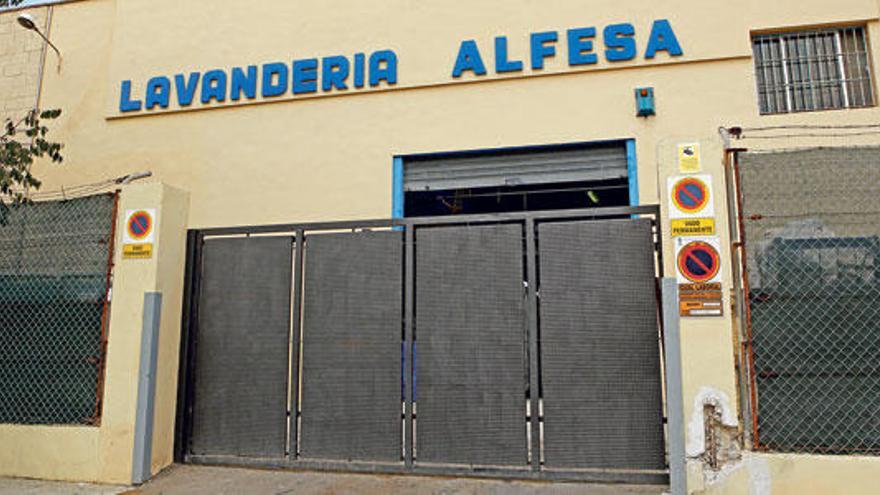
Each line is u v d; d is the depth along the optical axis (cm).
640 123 732
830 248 436
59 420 534
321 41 834
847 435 416
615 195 848
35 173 895
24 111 926
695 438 425
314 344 528
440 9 804
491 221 512
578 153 762
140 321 524
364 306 524
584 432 471
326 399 519
